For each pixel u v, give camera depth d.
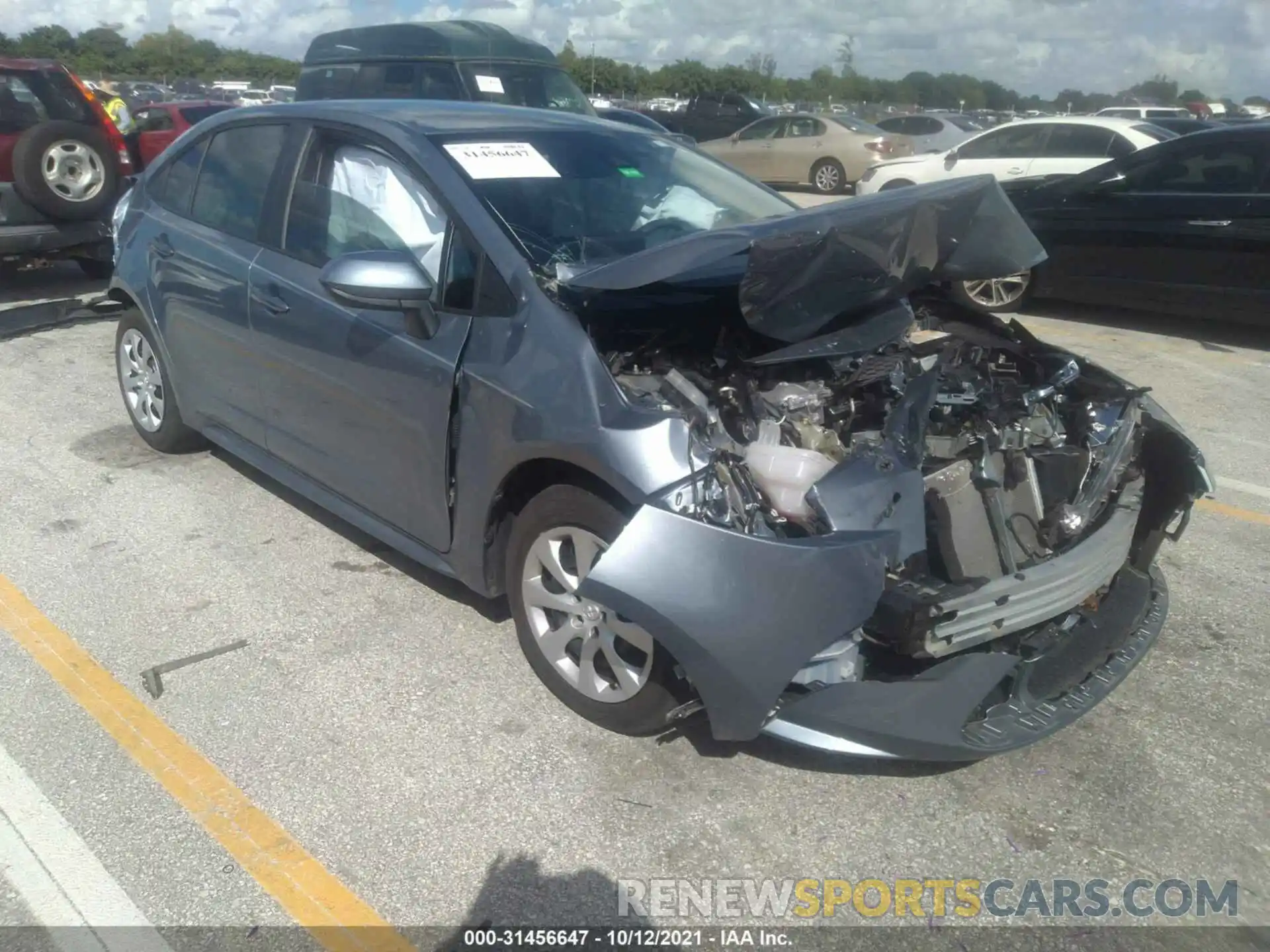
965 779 3.10
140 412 5.43
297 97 11.95
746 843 2.82
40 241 8.06
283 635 3.76
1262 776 3.15
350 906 2.59
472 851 2.77
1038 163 12.76
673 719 3.04
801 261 2.90
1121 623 3.38
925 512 2.99
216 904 2.58
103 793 2.95
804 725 2.76
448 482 3.46
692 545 2.69
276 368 4.13
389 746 3.17
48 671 3.52
